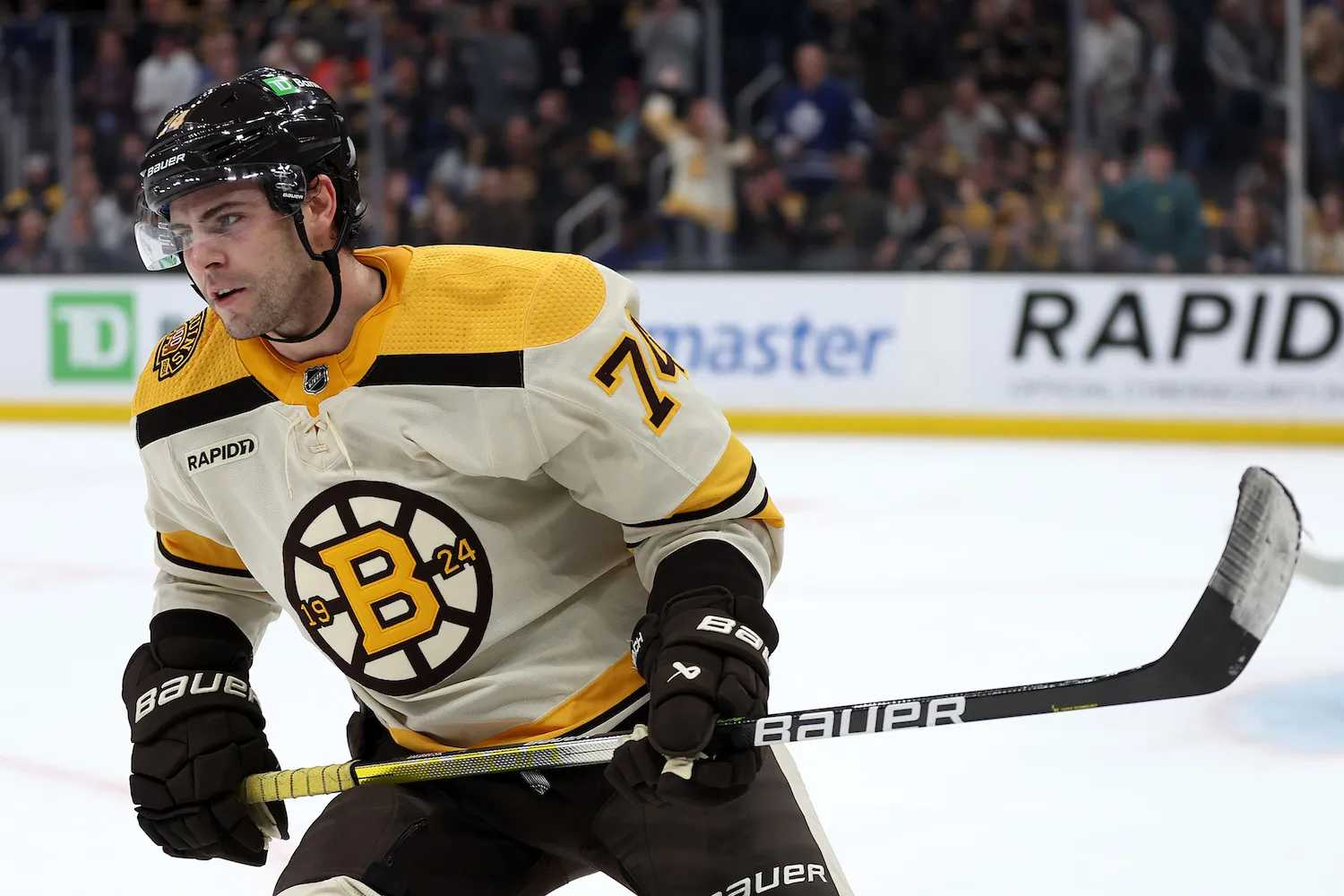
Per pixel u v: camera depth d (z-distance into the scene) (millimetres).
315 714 6156
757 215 15469
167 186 2623
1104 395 14172
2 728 6211
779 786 2967
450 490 2801
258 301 2688
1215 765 5531
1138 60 14844
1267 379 13867
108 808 5297
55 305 15836
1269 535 2619
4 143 16234
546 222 15789
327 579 2881
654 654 2721
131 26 16000
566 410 2732
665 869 2898
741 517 2840
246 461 2895
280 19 15961
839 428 14617
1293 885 4488
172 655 3133
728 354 14836
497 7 15688
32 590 8609
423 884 2912
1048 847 4805
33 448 14008
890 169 15281
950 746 5773
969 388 14383
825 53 15281
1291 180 14680
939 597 8180
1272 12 14570
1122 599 8117
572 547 2955
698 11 15344
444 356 2742
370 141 15945
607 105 15617
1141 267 14914
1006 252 15125
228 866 4754
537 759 2828
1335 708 6184
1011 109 15078
